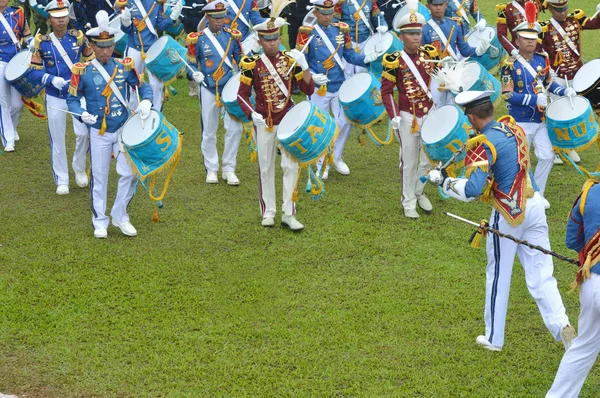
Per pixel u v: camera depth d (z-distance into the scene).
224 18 10.53
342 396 6.26
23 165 11.30
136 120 8.65
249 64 8.94
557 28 11.00
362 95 10.04
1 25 11.10
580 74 10.59
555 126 9.10
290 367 6.63
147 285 7.98
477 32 12.08
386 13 15.32
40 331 7.18
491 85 9.81
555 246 8.77
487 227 6.49
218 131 12.89
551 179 10.88
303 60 8.89
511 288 7.86
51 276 8.16
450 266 8.31
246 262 8.47
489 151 6.42
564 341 6.41
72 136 12.56
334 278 8.10
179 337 7.07
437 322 7.26
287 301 7.66
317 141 8.66
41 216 9.64
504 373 6.53
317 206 9.94
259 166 9.20
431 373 6.52
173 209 9.87
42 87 10.59
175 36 13.46
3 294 7.78
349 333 7.09
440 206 9.95
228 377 6.50
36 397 6.28
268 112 8.95
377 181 10.78
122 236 9.12
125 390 6.36
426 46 9.38
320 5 10.45
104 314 7.44
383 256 8.56
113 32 8.75
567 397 5.91
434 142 8.70
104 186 9.02
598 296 5.57
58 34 10.12
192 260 8.52
